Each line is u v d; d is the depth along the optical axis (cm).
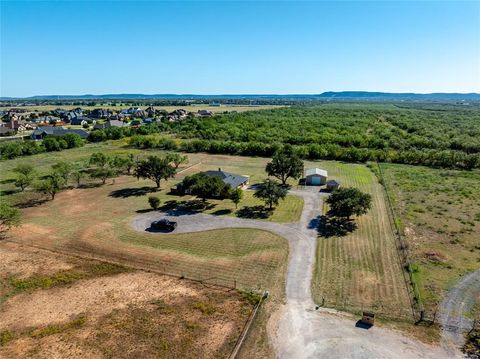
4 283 3769
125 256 4359
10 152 10462
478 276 3862
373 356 2709
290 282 3738
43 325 3108
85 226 5291
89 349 2809
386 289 3603
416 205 6212
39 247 4622
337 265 4091
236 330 3014
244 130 14738
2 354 2759
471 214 5762
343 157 10194
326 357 2703
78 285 3728
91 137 13638
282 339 2900
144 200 6494
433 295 3503
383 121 19450
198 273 3953
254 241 4728
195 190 6125
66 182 7300
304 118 19325
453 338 2908
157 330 3023
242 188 7256
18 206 6250
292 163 7369
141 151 11556
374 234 4950
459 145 10794
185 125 16325
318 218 5566
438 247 4572
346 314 3212
